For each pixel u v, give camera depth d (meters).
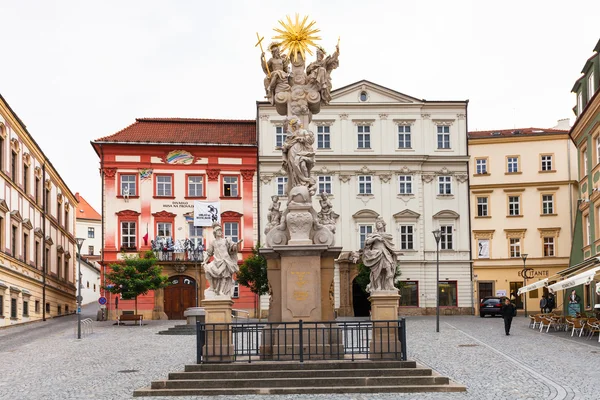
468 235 58.56
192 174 57.50
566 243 63.53
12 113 43.84
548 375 19.11
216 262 19.38
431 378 16.72
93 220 108.50
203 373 17.11
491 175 65.19
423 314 57.62
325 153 58.38
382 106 58.78
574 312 38.91
